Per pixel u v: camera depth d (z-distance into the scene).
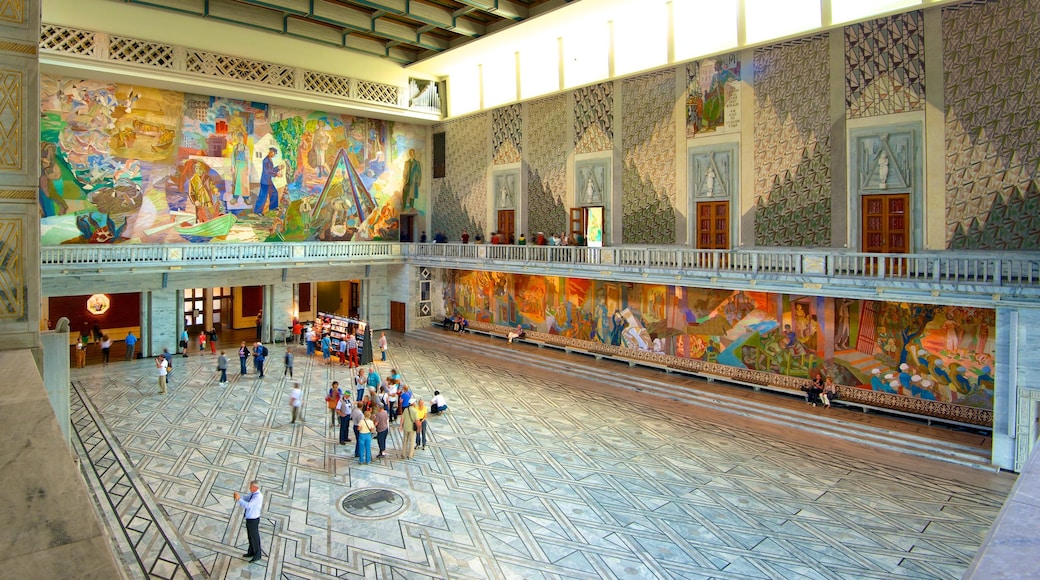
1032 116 14.49
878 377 17.19
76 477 2.83
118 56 21.48
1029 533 2.21
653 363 22.34
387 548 10.39
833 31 17.50
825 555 10.25
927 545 10.55
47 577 1.99
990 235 15.19
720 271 18.64
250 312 32.38
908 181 16.41
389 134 30.41
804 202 18.33
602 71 23.27
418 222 31.77
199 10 20.83
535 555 10.23
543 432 16.36
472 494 12.53
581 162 24.36
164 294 25.12
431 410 17.80
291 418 17.27
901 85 16.42
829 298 18.03
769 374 19.44
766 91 18.94
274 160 26.80
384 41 26.83
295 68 25.64
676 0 20.67
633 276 20.91
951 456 14.30
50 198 21.67
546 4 21.61
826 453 14.92
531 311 26.98
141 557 9.95
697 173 20.72
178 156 24.33
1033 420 13.17
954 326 15.78
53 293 22.06
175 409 17.86
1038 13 14.30
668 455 14.76
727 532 11.02
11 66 6.53
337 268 30.09
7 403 3.96
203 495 12.25
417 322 31.25
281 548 10.31
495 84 27.62
